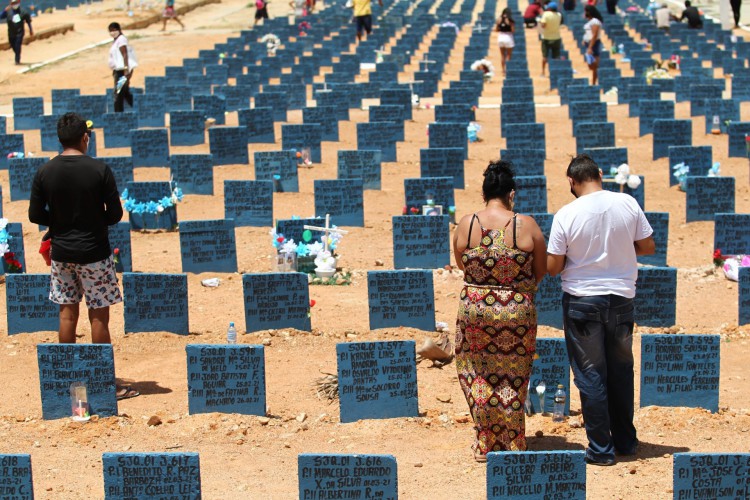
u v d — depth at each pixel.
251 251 14.69
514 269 7.46
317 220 13.93
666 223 13.59
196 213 16.83
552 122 23.97
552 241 7.63
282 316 11.28
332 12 50.56
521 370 7.61
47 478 7.79
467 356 7.68
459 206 17.11
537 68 34.94
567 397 8.82
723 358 10.60
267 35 39.00
